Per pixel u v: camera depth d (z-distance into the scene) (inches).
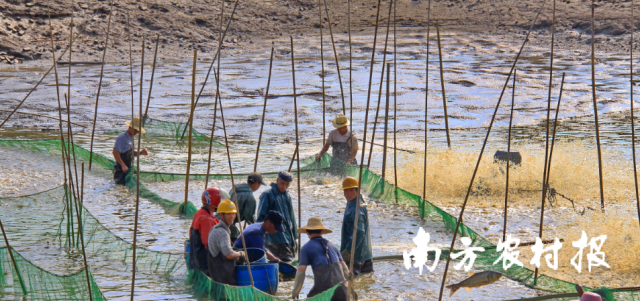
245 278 844.6
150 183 1503.4
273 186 988.6
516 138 2037.4
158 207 1298.0
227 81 3398.1
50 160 1718.8
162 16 5418.3
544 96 2942.9
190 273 897.5
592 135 2063.2
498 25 5531.5
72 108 2677.2
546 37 5177.2
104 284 898.1
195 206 1304.1
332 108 2647.6
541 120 2415.1
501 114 2534.5
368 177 1422.2
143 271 946.7
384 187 1359.5
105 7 5329.7
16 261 908.6
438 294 848.9
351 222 911.7
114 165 1485.0
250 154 1854.1
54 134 2156.7
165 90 3139.8
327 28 5590.6
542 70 3779.5
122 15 5315.0
